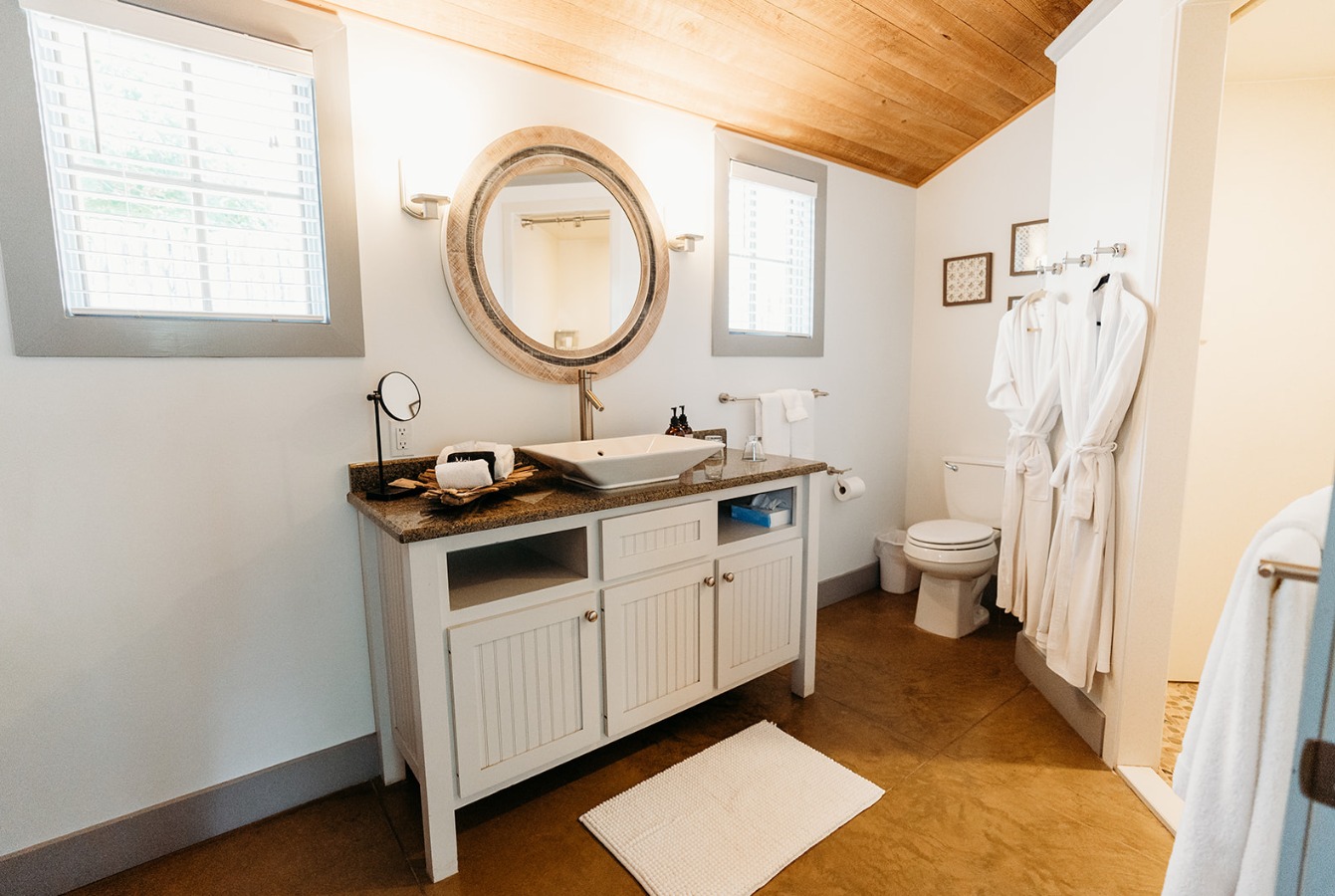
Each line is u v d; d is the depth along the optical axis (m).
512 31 1.88
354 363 1.81
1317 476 2.22
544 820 1.72
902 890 1.48
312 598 1.80
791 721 2.19
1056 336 2.19
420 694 1.46
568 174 2.15
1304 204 2.14
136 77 1.46
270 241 1.67
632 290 2.33
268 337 1.65
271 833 1.69
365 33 1.74
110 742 1.55
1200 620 2.41
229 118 1.56
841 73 2.40
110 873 1.55
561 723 1.70
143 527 1.55
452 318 1.97
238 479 1.66
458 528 1.45
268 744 1.77
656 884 1.49
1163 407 1.77
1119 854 1.58
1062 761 1.96
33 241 1.37
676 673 1.93
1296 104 2.13
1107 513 1.91
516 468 1.96
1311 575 0.80
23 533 1.43
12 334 1.38
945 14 2.21
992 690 2.39
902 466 3.58
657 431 2.52
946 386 3.39
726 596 2.03
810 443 2.93
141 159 1.50
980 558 2.73
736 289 2.72
